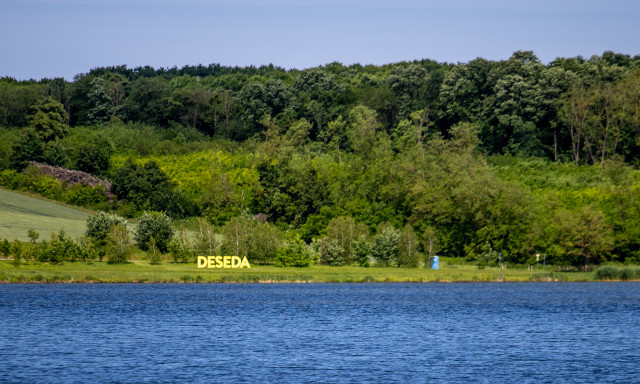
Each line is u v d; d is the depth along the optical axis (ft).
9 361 221.25
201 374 207.10
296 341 266.98
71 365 216.95
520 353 244.63
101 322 312.71
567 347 257.34
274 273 536.83
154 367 215.72
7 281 444.96
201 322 318.45
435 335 284.82
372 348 252.62
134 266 532.73
